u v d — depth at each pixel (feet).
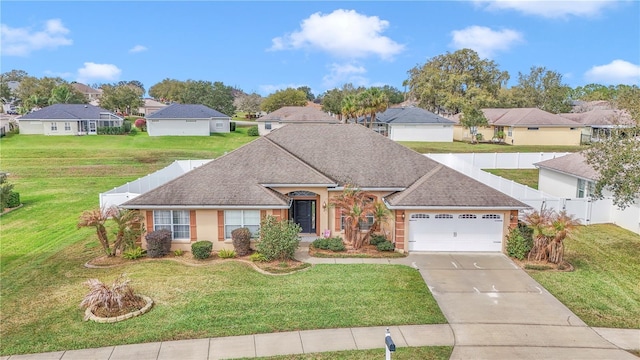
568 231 65.62
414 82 298.15
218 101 299.17
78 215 95.91
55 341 43.24
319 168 80.02
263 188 72.33
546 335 45.21
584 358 41.04
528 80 295.28
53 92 283.38
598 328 46.73
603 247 72.64
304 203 78.95
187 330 45.24
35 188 122.52
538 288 57.06
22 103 329.11
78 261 67.41
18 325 46.60
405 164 81.51
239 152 79.46
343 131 88.02
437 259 68.18
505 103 274.16
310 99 494.18
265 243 65.00
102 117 215.72
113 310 48.75
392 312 49.52
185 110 214.07
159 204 69.05
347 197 71.87
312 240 76.54
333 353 41.27
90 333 44.73
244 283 57.36
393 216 73.10
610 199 84.64
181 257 68.49
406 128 195.42
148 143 187.73
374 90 187.62
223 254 67.82
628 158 61.93
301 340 43.57
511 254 68.33
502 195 70.85
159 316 48.21
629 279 60.03
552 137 184.96
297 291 54.95
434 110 276.82
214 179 73.72
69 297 53.62
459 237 71.46
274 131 89.04
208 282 57.52
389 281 58.34
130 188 99.25
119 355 40.96
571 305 52.16
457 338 44.42
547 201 83.76
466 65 268.82
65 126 202.59
